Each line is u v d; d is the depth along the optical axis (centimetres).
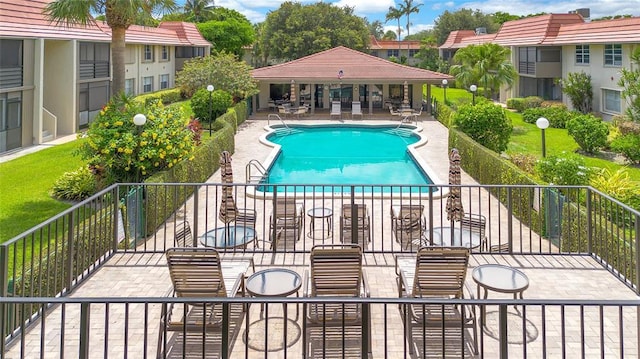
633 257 755
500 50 3278
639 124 2177
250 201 1350
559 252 861
